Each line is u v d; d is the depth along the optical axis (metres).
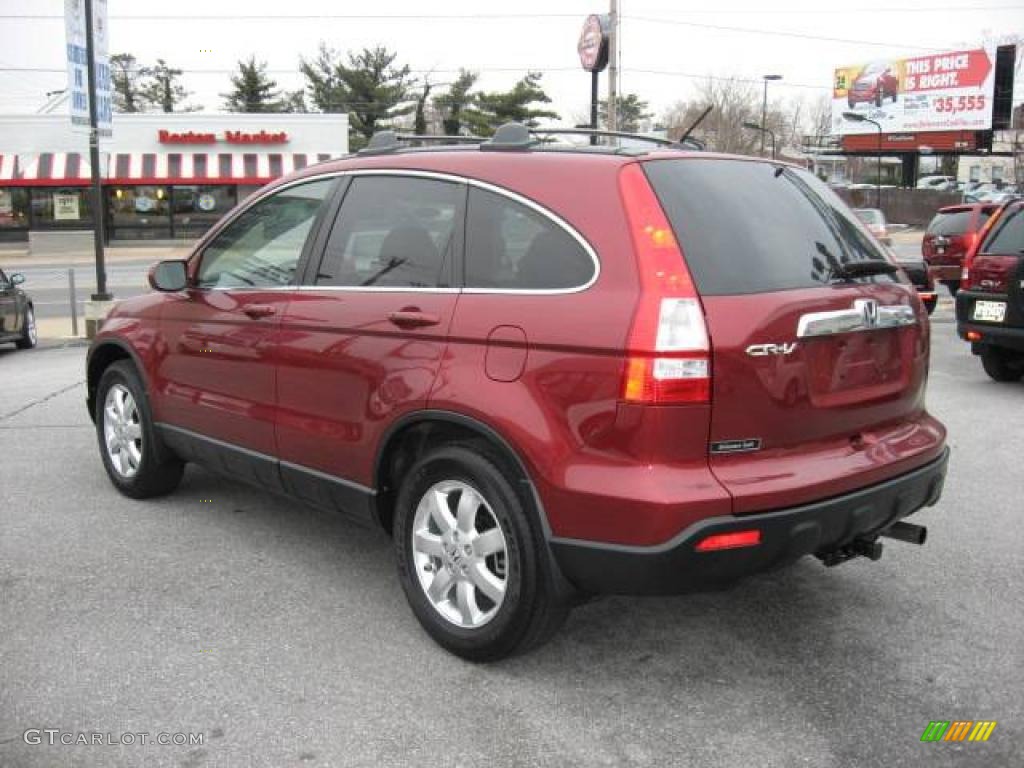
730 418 3.04
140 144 40.25
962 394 8.66
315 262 4.18
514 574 3.30
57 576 4.37
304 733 3.09
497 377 3.30
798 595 4.20
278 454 4.30
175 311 4.95
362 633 3.81
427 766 2.92
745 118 68.62
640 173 3.26
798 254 3.42
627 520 2.99
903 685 3.41
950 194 51.03
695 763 2.93
